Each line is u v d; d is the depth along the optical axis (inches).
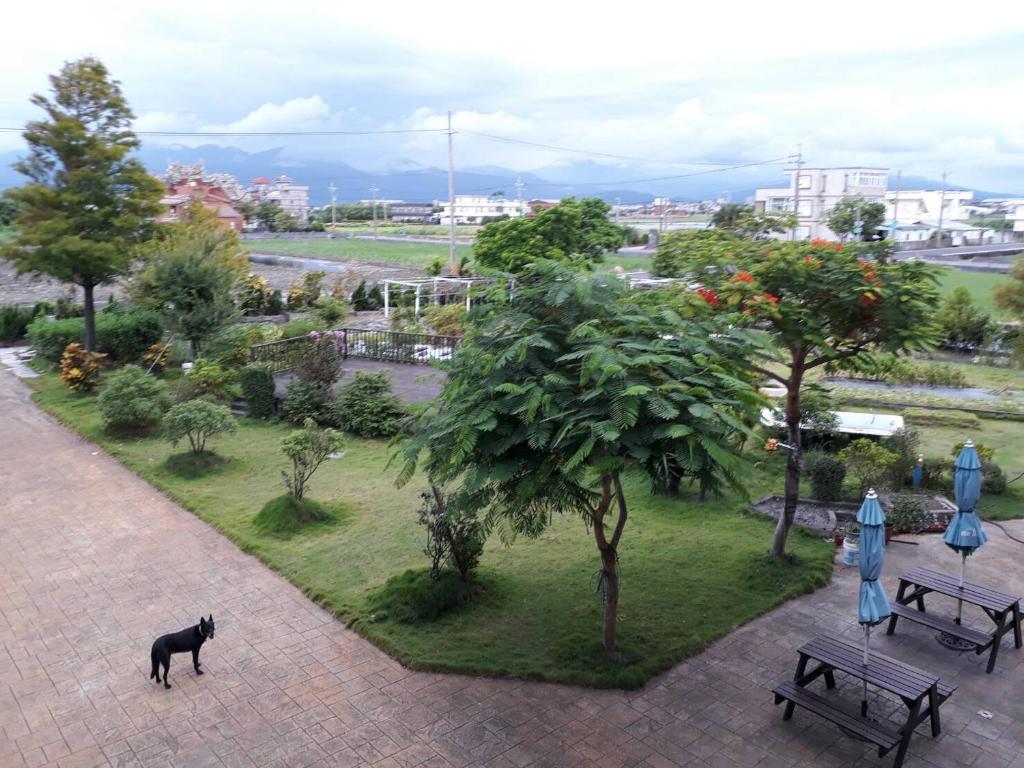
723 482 314.7
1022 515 526.6
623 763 290.5
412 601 393.4
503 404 293.1
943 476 582.9
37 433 745.6
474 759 292.7
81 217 948.6
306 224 4972.9
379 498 561.3
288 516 506.3
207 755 297.0
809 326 391.2
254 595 425.1
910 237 3474.4
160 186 1008.9
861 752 297.3
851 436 633.0
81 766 292.0
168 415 626.5
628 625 385.1
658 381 288.5
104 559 470.9
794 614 401.4
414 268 2412.6
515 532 360.8
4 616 404.5
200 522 526.9
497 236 1427.2
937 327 414.9
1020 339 897.5
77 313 1240.2
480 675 346.0
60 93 954.1
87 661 362.0
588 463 288.4
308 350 827.4
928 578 391.2
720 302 383.6
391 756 294.8
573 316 309.9
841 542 478.0
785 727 312.0
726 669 352.8
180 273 948.0
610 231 1481.3
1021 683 342.3
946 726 312.5
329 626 392.2
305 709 324.2
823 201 3351.4
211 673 351.3
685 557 461.7
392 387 792.9
